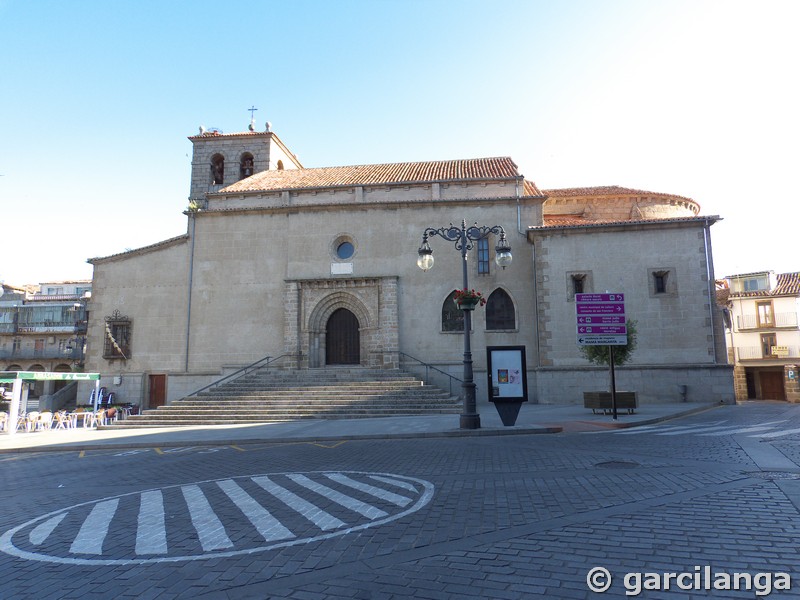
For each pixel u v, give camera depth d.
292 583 4.10
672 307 22.59
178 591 4.05
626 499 6.27
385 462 10.01
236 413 19.92
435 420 17.16
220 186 35.31
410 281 25.28
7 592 4.16
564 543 4.75
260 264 26.34
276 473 9.29
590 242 23.50
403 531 5.38
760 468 7.90
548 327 23.12
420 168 30.11
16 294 57.47
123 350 26.27
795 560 4.16
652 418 15.44
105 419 22.25
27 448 14.91
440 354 24.55
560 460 9.33
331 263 25.91
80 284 63.91
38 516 6.87
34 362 53.59
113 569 4.61
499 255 15.27
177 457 12.24
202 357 25.81
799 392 37.62
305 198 26.98
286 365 24.88
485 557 4.48
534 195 25.62
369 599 3.73
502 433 13.61
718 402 21.61
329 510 6.41
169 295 26.55
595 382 22.42
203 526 5.91
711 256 22.70
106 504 7.36
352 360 25.64
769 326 40.12
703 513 5.56
